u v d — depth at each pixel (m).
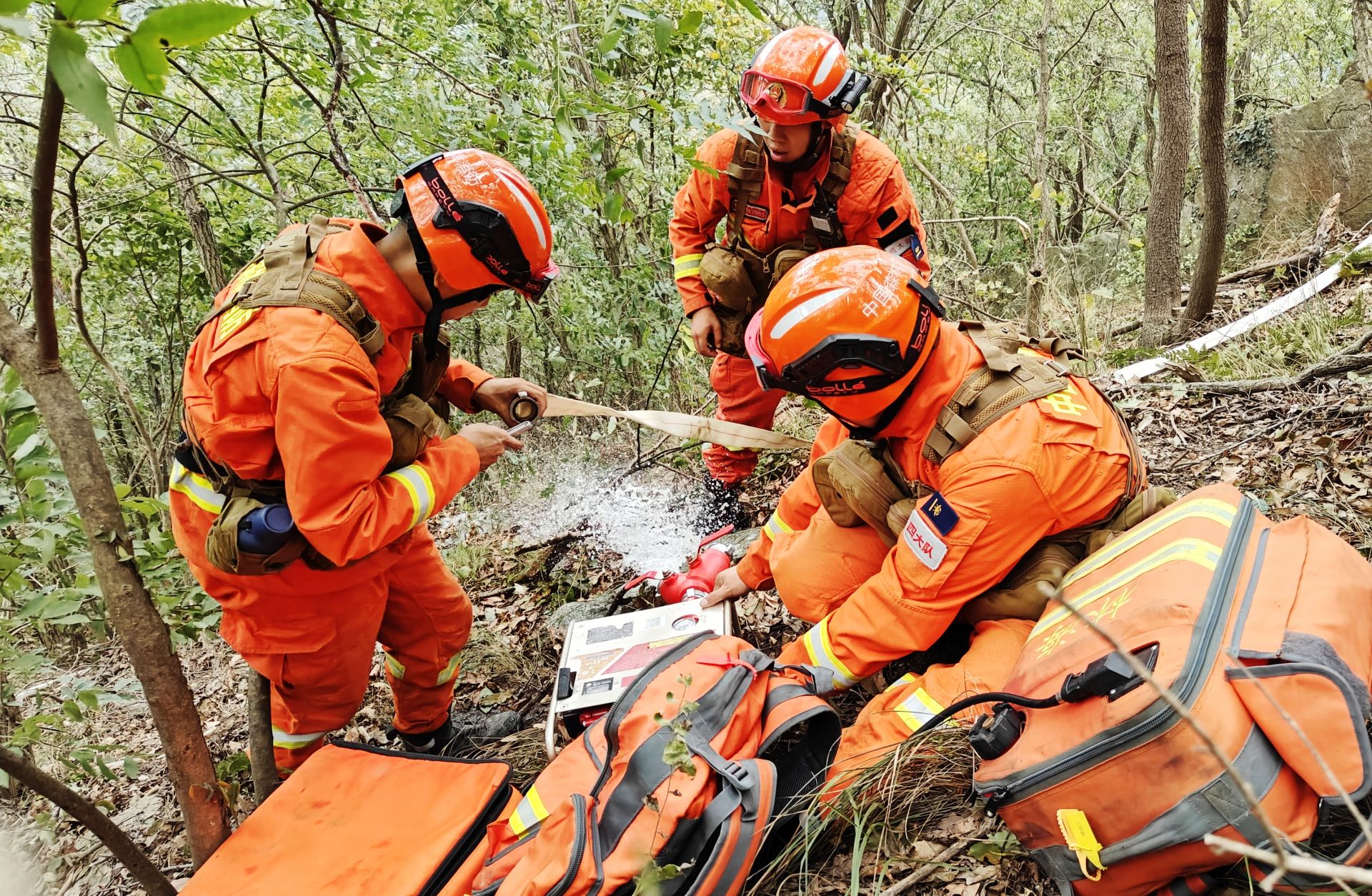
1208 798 1.35
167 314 6.05
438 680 2.75
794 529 2.67
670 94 4.82
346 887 1.78
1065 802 1.51
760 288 3.30
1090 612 1.83
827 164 3.03
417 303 2.05
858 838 1.77
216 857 1.89
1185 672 1.42
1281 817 1.33
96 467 1.74
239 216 5.45
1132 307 7.84
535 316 5.19
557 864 1.65
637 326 5.22
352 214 4.71
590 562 3.93
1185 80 5.37
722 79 5.54
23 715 3.71
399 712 2.82
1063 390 2.12
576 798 1.73
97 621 2.29
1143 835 1.41
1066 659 1.71
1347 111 7.19
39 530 2.09
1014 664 1.99
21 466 1.95
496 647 3.45
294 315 1.85
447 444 2.20
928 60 9.00
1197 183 10.45
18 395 1.90
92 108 0.81
